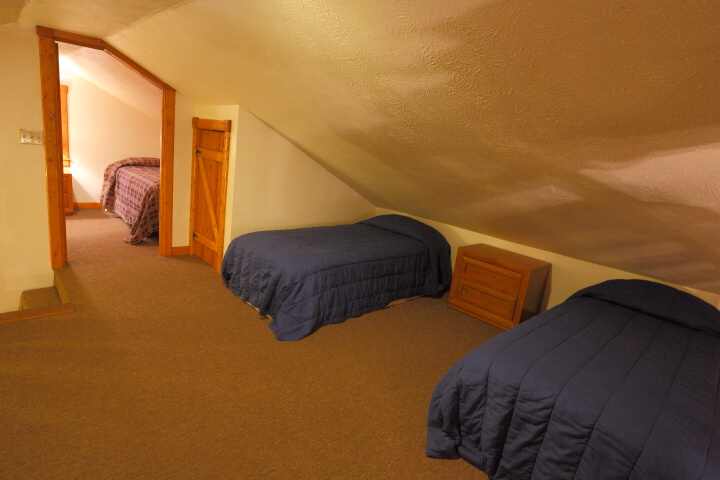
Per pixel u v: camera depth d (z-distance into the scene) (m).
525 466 1.74
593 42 1.25
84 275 3.54
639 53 1.21
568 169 2.06
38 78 3.18
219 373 2.41
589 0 1.11
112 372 2.31
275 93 2.88
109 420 1.95
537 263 3.34
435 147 2.53
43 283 3.53
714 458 1.40
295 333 2.87
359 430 2.07
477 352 1.98
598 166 1.91
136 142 6.23
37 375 2.21
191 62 3.05
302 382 2.41
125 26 2.84
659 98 1.34
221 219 3.84
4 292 3.35
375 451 1.95
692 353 2.13
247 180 3.75
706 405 1.67
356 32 1.75
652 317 2.58
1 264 3.29
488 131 2.05
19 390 2.08
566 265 3.36
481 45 1.48
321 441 1.97
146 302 3.19
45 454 1.72
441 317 3.46
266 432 1.99
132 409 2.04
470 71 1.65
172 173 4.16
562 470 1.63
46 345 2.49
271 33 2.09
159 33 2.74
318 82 2.39
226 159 3.71
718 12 0.98
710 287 2.71
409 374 2.60
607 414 1.59
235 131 3.60
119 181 5.39
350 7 1.61
